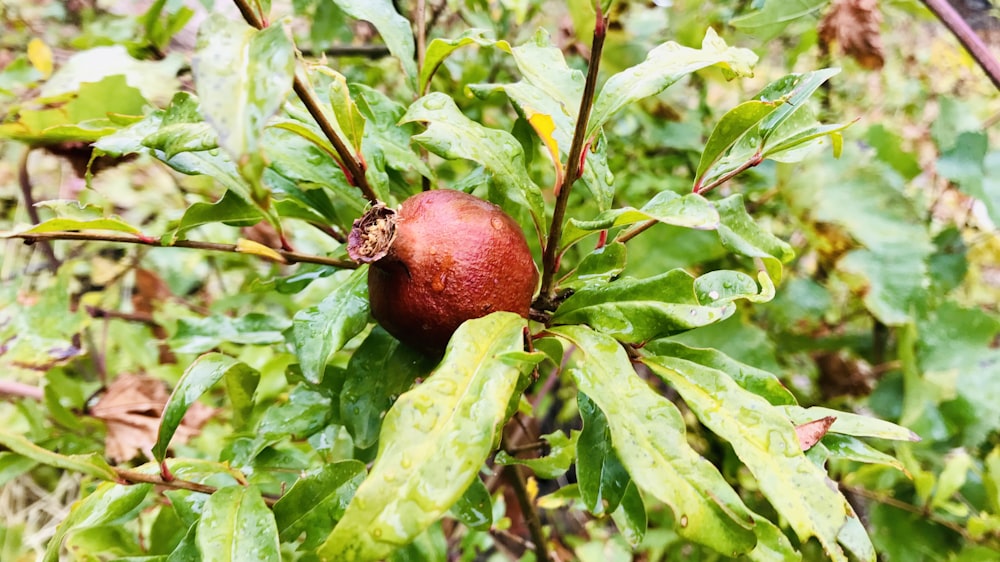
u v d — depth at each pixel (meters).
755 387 0.28
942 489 0.42
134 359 0.56
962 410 0.45
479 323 0.25
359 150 0.29
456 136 0.29
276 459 0.34
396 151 0.33
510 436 0.52
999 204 0.48
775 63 0.69
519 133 0.33
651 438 0.23
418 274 0.26
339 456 0.39
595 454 0.28
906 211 0.48
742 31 0.46
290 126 0.28
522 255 0.27
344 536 0.21
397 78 0.63
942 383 0.46
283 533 0.28
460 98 0.53
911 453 0.46
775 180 0.53
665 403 0.24
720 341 0.50
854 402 0.56
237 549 0.25
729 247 0.29
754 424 0.25
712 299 0.27
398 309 0.26
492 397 0.23
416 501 0.21
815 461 0.28
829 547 0.23
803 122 0.30
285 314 0.65
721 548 0.23
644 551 0.60
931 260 0.51
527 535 0.66
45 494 0.78
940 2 0.43
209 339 0.38
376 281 0.27
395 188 0.35
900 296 0.47
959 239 0.52
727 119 0.28
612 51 0.55
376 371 0.30
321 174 0.32
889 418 0.51
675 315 0.25
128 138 0.30
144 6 0.66
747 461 0.24
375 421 0.30
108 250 0.71
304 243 0.58
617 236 0.30
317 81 0.34
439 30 0.62
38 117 0.40
